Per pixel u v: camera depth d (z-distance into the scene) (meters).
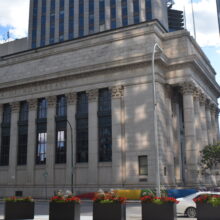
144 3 74.75
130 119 38.19
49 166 42.12
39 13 82.88
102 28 76.38
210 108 51.03
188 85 38.66
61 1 81.69
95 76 41.28
